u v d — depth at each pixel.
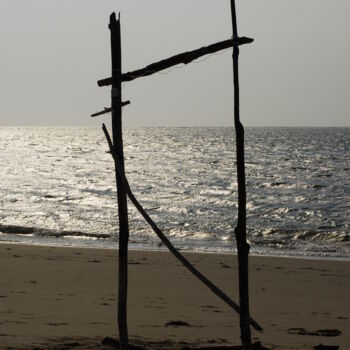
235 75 8.87
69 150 140.88
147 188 60.41
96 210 43.53
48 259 22.31
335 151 133.00
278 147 152.00
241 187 8.91
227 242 31.77
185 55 8.80
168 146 160.00
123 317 9.01
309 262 23.78
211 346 10.04
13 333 10.77
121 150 8.93
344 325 13.08
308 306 15.36
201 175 76.56
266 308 14.91
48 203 47.09
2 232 33.03
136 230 34.84
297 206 48.16
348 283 19.17
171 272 20.27
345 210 45.94
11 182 64.06
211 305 14.70
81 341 10.29
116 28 8.88
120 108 8.90
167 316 13.16
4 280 17.45
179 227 36.62
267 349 10.20
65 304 14.02
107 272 19.69
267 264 23.06
